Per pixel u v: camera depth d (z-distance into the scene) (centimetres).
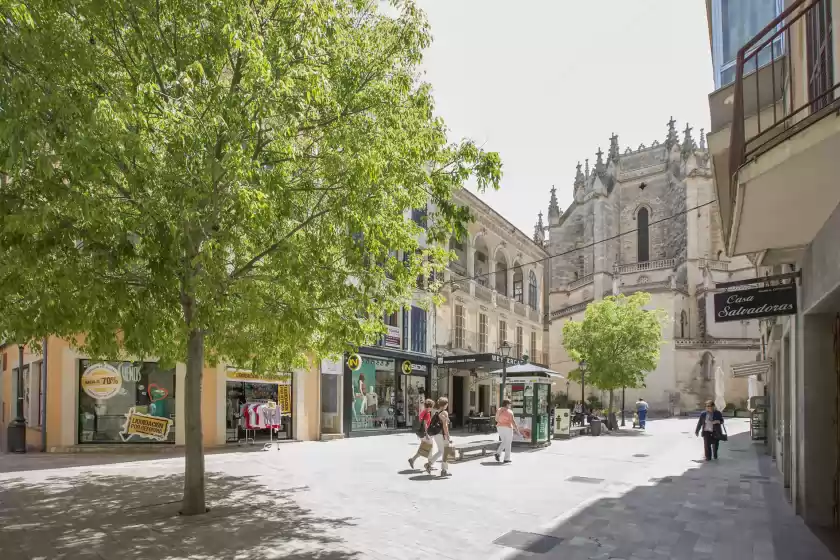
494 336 3428
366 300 782
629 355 2939
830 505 812
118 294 643
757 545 712
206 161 637
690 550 689
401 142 757
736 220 639
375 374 2408
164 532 739
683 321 5269
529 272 4047
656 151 6206
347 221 691
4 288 621
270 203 657
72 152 503
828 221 628
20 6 474
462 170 818
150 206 610
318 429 2055
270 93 640
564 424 2388
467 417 2858
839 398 804
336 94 777
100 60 659
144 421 1656
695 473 1350
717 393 2636
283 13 726
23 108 474
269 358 1062
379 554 657
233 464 1388
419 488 1083
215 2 651
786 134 537
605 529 786
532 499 992
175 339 891
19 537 714
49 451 1575
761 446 2081
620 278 5784
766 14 1002
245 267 795
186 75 618
